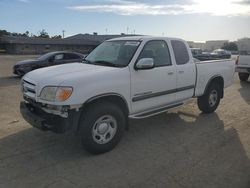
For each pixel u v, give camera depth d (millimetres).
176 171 4402
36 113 4992
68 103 4500
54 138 5672
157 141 5633
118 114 5082
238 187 3955
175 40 6438
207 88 7301
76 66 5473
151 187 3941
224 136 5945
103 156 4914
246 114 7668
